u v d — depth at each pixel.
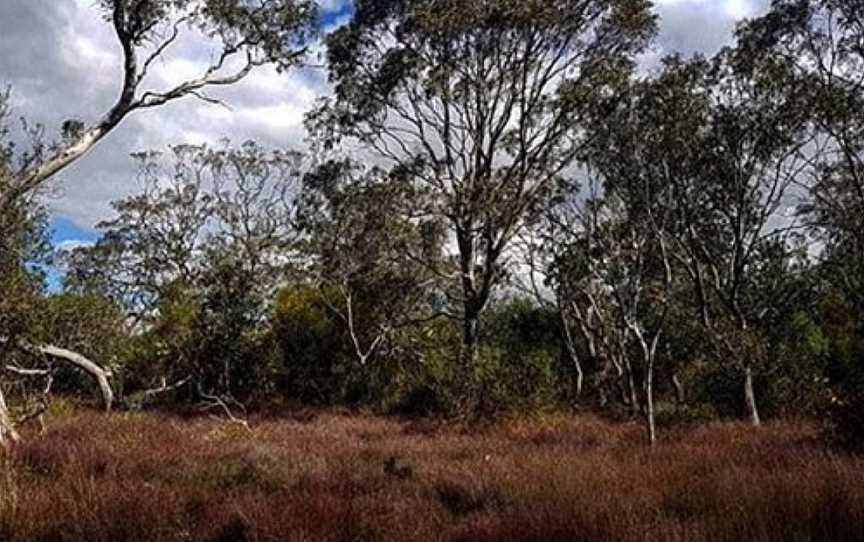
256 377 30.83
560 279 25.34
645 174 21.78
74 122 16.98
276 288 34.91
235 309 30.72
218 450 13.73
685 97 24.62
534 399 24.84
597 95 28.22
